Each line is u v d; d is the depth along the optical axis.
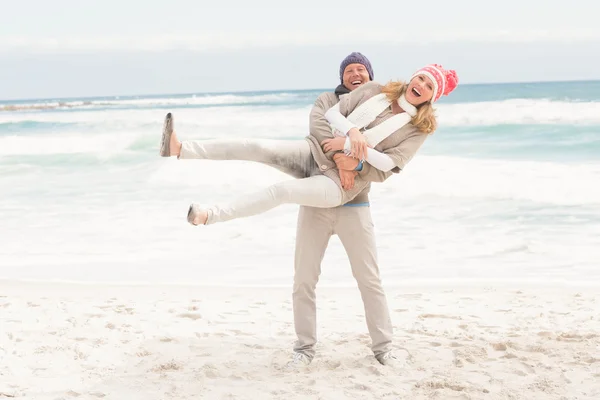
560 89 67.81
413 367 4.75
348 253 4.73
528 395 4.15
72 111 53.94
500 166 15.55
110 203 12.89
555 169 14.90
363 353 5.08
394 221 10.90
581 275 7.62
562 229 9.98
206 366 4.73
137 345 5.34
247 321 6.04
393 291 7.18
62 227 10.85
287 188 4.01
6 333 5.63
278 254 8.91
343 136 4.30
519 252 8.79
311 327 4.82
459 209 11.64
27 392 4.32
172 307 6.51
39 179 16.14
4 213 12.12
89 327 5.82
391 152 4.29
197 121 30.14
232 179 15.05
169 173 15.73
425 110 4.28
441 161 16.45
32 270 8.32
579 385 4.32
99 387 4.41
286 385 4.36
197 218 3.70
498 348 5.15
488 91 71.62
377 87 4.45
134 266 8.45
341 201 4.29
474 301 6.67
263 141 4.33
